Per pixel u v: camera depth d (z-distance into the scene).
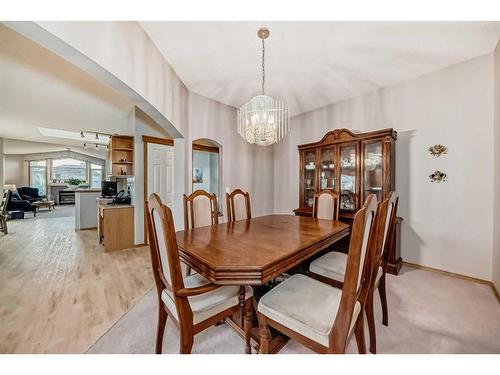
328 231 1.97
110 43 1.67
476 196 2.54
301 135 4.41
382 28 2.06
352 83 3.18
